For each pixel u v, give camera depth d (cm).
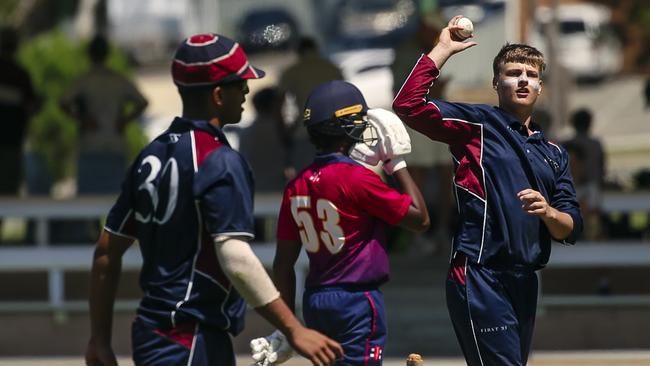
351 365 2056
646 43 9919
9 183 4638
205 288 1769
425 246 4469
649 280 4116
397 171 2106
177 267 1775
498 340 2134
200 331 1772
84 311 3825
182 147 1781
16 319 3819
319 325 2078
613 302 3753
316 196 2075
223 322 1783
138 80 10162
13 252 3894
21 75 4656
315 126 2095
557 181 2189
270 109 4512
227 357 1800
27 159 5709
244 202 1755
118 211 1847
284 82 4453
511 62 2194
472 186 2155
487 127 2166
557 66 6719
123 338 3772
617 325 3750
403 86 2164
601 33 9975
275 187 4462
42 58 7238
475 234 2148
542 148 2181
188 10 10931
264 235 4169
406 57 4416
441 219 4456
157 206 1783
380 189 2050
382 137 2095
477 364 2169
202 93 1808
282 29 10100
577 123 4409
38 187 5672
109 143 4666
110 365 1866
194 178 1759
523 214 2131
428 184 4622
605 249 3822
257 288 1738
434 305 3947
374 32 9506
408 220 2059
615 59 9988
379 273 2077
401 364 3566
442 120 2152
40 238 3991
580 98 9656
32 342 3812
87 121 4666
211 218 1744
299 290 3747
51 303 3878
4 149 4628
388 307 3944
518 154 2158
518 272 2142
